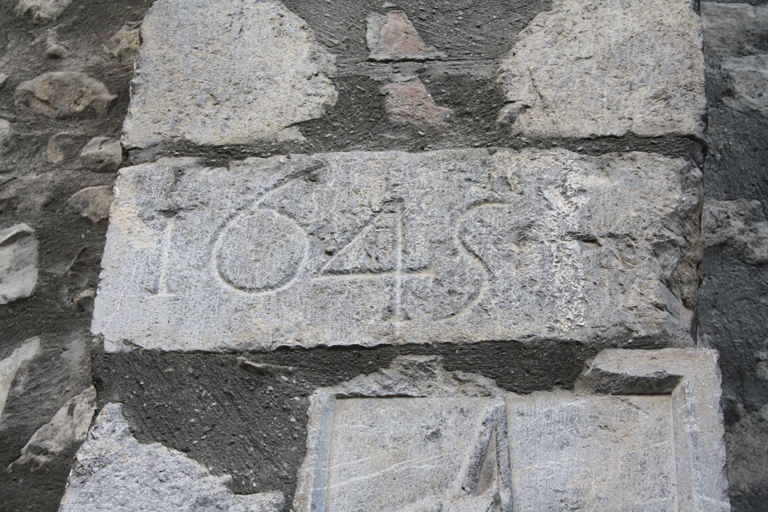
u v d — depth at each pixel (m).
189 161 1.92
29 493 1.95
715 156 2.33
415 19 2.09
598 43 1.97
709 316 2.12
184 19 2.10
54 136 2.46
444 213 1.81
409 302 1.73
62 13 2.68
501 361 1.68
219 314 1.76
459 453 1.61
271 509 1.59
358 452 1.63
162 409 1.70
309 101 1.98
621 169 1.82
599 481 1.57
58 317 2.17
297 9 2.10
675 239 1.76
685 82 1.91
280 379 1.71
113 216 1.86
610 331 1.68
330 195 1.85
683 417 1.61
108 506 1.60
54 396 2.06
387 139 1.92
